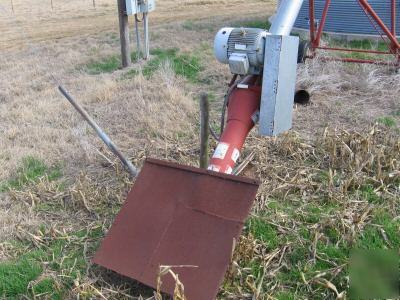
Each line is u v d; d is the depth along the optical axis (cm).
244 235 368
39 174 505
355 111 607
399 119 574
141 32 1267
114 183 468
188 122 609
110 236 327
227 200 302
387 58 820
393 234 355
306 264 335
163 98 704
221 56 338
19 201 450
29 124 654
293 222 378
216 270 284
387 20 984
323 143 496
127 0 882
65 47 1212
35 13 2220
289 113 329
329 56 809
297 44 314
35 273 345
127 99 724
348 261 330
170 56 961
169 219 314
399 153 462
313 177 446
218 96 707
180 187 321
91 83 835
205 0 2236
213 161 329
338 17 1035
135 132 598
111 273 338
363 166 443
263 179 446
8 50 1323
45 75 941
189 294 282
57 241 384
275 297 309
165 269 273
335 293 310
